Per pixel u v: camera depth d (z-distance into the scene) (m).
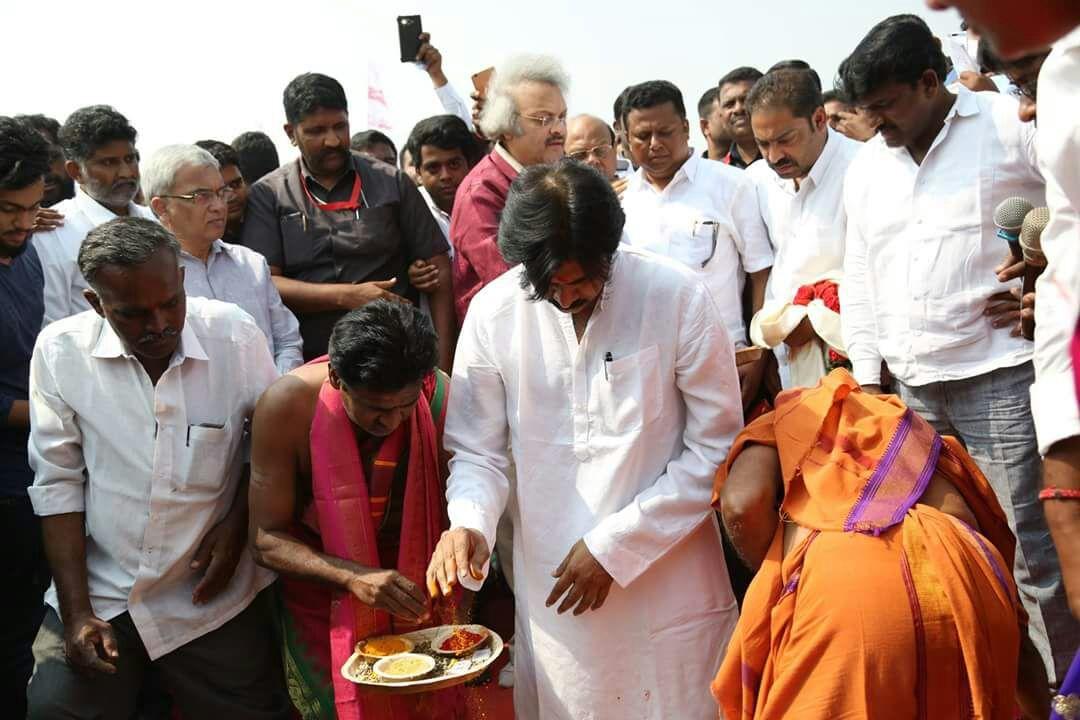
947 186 3.72
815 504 2.70
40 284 4.04
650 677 3.05
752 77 5.96
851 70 3.72
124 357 3.10
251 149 6.66
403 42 5.83
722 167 4.75
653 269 2.99
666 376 3.00
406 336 2.80
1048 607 3.70
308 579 3.01
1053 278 2.22
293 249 4.61
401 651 2.95
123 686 3.18
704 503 2.98
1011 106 3.65
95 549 3.22
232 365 3.23
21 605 3.99
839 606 2.47
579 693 3.08
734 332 4.65
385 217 4.65
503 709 4.06
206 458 3.15
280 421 3.06
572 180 2.70
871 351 4.03
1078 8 0.93
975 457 3.85
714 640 3.12
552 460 3.06
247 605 3.30
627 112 4.68
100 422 3.11
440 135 5.37
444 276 4.75
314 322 4.59
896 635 2.42
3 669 3.96
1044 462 2.28
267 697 3.38
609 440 2.99
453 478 3.10
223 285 4.27
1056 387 2.21
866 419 2.80
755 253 4.72
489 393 3.15
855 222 4.02
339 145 4.57
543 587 3.10
